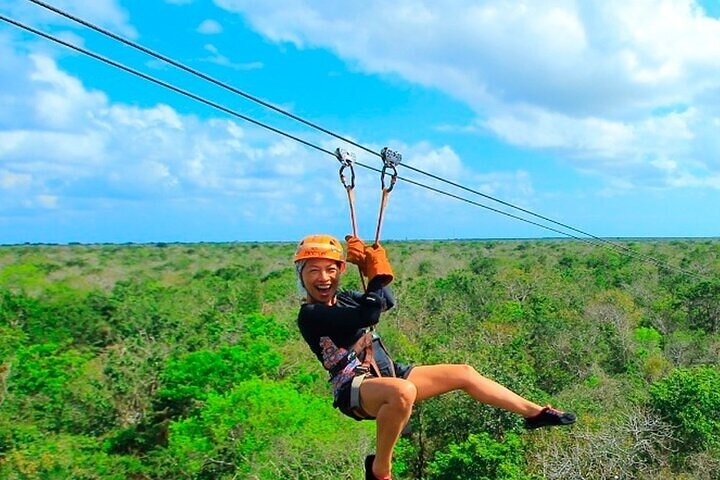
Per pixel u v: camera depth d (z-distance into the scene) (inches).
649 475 1043.9
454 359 1306.6
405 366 224.4
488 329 1732.3
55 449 1220.5
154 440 1419.8
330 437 1052.5
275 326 1743.4
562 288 2423.7
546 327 1748.3
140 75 293.4
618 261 3538.4
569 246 6722.4
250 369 1417.3
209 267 4731.8
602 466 1023.6
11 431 1243.8
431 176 464.4
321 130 333.1
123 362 1578.5
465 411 1146.7
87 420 1464.1
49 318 2032.5
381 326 1720.0
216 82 300.2
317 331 215.0
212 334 1764.3
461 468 1003.3
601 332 1791.3
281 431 1083.3
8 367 1531.7
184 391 1398.9
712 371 1240.2
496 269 3479.3
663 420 1152.8
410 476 1230.3
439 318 2096.5
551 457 1039.6
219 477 1161.4
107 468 1194.0
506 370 1257.4
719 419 1146.7
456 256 5280.5
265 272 4010.8
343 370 210.4
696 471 1051.3
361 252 222.1
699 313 2153.1
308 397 1181.7
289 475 1043.9
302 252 217.2
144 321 2038.6
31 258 4613.7
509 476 961.5
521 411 219.1
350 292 230.1
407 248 6860.2
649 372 1641.2
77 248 7416.3
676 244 6166.3
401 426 198.4
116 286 2906.0
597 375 1549.0
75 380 1519.4
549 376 1544.0
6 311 2022.6
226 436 1144.8
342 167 255.3
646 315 2225.6
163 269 4589.1
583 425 1111.0
